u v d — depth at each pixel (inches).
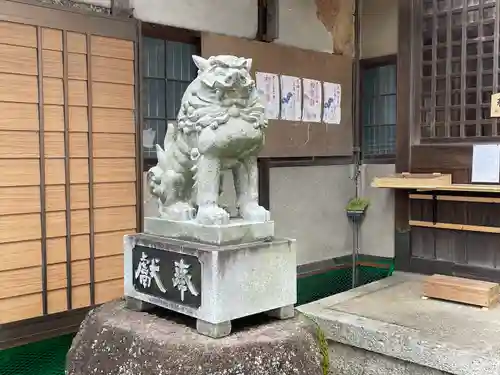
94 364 91.1
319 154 215.0
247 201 96.1
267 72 194.2
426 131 198.8
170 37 167.8
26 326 138.8
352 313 149.7
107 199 152.8
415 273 199.8
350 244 230.7
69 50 143.5
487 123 182.5
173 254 89.7
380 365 136.9
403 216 202.4
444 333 131.8
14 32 133.6
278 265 91.7
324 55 215.0
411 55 199.5
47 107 140.1
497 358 114.8
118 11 153.9
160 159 100.8
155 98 167.3
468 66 186.7
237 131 88.6
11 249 135.6
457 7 188.1
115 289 156.2
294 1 205.2
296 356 84.0
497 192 177.2
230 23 185.2
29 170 137.4
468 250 187.8
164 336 85.0
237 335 85.0
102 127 150.8
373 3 222.1
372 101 226.7
